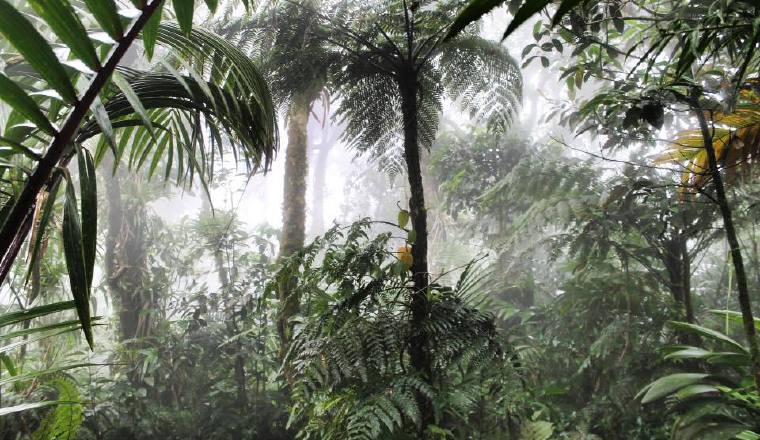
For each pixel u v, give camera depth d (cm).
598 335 257
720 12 105
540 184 276
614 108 140
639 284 239
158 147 136
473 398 146
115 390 269
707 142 133
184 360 292
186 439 272
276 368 286
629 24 215
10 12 57
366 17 164
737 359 141
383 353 139
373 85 178
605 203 217
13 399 213
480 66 183
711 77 161
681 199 183
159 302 346
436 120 192
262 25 171
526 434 175
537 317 329
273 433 276
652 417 223
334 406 157
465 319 149
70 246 69
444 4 157
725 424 138
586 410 240
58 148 67
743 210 218
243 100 111
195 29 101
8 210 84
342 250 155
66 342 275
